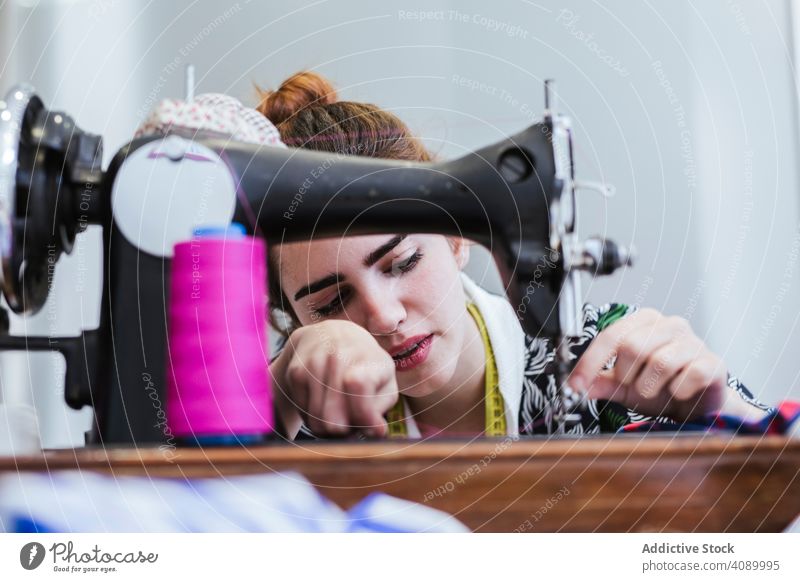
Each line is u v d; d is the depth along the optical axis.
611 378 0.69
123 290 0.52
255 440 0.46
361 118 0.89
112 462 0.42
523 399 0.93
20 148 0.53
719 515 0.42
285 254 0.76
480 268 1.07
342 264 0.78
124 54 1.18
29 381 0.95
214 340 0.46
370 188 0.59
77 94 1.17
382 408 0.62
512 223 0.61
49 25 1.16
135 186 0.53
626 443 0.43
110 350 0.52
